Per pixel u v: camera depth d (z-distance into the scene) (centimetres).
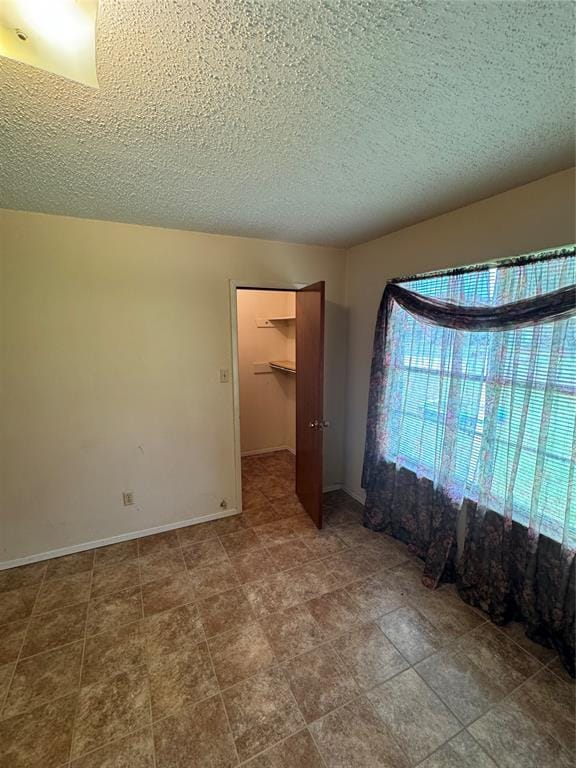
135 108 115
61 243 230
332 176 170
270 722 142
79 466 252
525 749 131
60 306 235
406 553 254
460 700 150
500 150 146
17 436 233
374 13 80
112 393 256
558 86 106
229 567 239
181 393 278
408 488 256
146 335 261
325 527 290
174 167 159
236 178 171
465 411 210
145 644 179
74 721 142
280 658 170
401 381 258
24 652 175
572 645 162
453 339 212
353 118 122
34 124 124
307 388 300
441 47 90
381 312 268
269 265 294
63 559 249
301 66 96
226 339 289
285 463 442
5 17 74
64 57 86
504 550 188
